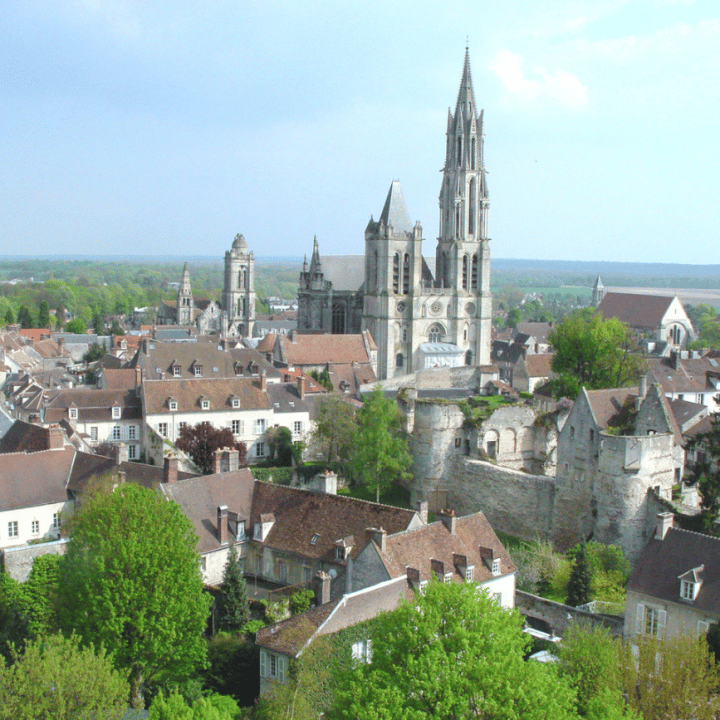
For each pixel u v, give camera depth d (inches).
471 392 5959.6
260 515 3437.5
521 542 4291.3
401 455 4571.9
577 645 2571.4
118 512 2731.3
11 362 7623.0
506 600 3284.9
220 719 2032.5
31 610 2947.8
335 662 2436.0
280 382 5969.5
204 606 2731.3
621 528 3811.5
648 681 2331.4
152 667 2669.8
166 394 5172.2
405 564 2977.4
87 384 7244.1
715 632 2581.2
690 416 4923.7
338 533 3250.5
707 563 2822.3
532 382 7559.1
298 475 4918.8
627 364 5841.5
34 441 4217.5
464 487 4653.1
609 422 4114.2
